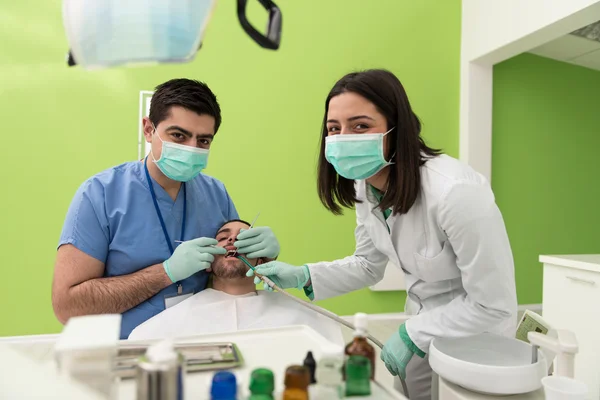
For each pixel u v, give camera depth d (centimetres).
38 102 238
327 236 276
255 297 167
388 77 119
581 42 281
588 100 316
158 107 140
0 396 63
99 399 59
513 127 302
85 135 244
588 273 183
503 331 116
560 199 312
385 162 121
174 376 55
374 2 279
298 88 270
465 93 288
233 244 162
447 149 292
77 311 133
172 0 68
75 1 68
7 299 236
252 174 266
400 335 120
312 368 73
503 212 303
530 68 304
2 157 235
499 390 85
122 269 146
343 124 120
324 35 272
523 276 307
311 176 273
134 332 137
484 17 272
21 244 237
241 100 263
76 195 144
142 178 153
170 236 154
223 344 90
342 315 276
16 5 235
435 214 116
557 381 78
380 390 71
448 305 118
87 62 72
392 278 278
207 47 257
